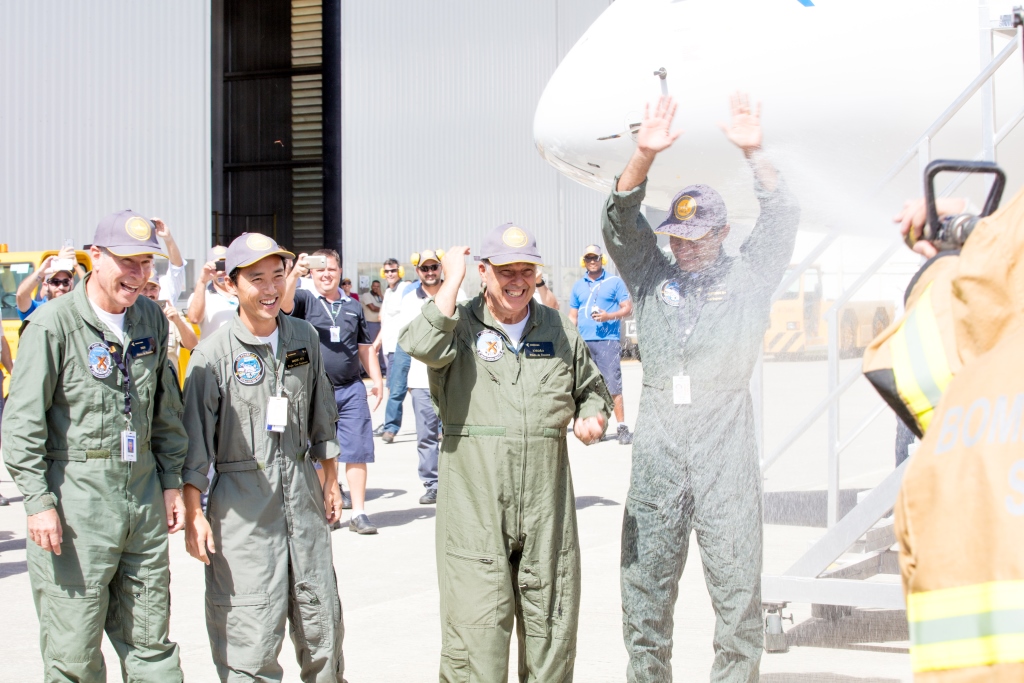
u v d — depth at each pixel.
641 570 3.03
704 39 5.66
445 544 3.11
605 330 9.67
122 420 3.13
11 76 15.71
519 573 3.12
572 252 21.72
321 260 6.23
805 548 3.74
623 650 4.06
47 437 3.08
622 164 6.19
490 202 20.50
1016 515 1.33
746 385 2.98
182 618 4.70
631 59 5.91
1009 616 1.31
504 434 3.06
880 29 5.42
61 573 3.07
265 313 3.24
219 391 3.24
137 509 3.16
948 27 5.34
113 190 16.41
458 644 3.03
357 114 19.08
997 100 5.21
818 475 4.03
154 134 16.72
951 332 1.64
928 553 1.42
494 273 3.08
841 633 3.55
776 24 5.54
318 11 20.91
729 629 2.93
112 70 16.38
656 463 3.00
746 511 2.93
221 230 21.55
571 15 22.17
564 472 3.17
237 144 21.75
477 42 20.39
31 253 10.93
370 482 8.18
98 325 3.11
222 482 3.22
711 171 5.88
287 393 3.30
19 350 3.05
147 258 3.16
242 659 3.14
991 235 1.50
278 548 3.22
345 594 5.03
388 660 4.07
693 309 3.00
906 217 1.99
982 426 1.40
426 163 19.72
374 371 6.66
